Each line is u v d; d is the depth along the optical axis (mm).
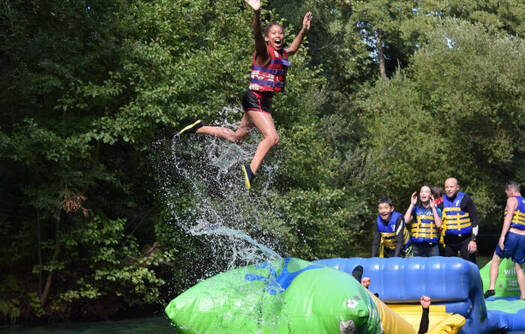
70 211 15227
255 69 7289
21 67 14648
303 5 33281
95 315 16250
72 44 15016
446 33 36312
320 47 37188
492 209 36062
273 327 7844
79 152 15344
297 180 20000
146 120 15484
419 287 10727
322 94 26422
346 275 8312
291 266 8758
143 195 18062
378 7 42812
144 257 16359
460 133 34750
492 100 34562
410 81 38719
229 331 7984
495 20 44031
